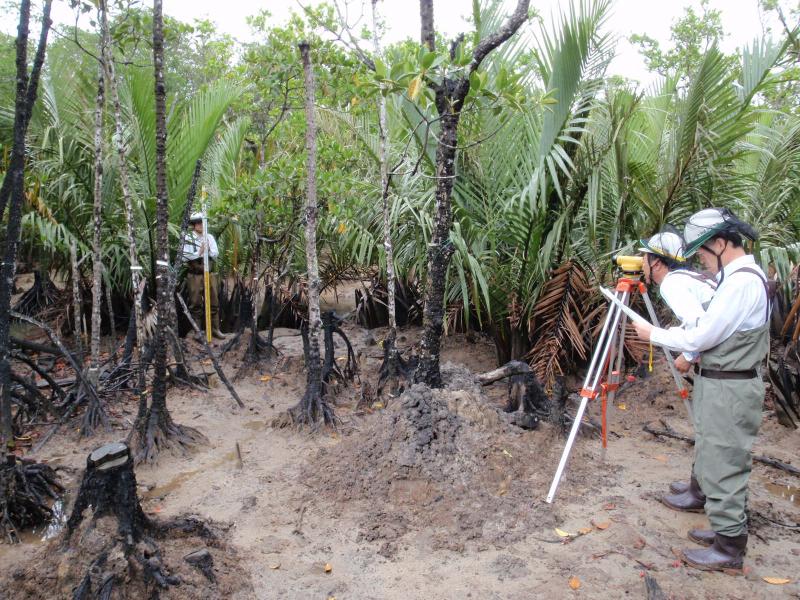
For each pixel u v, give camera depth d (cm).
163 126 443
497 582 317
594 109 586
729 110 531
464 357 706
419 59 389
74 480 414
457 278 621
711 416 316
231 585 305
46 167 690
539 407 511
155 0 430
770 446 490
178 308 787
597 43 557
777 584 314
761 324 308
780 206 693
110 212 725
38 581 280
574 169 536
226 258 859
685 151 543
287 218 660
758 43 544
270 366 677
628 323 580
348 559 336
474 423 431
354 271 830
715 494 322
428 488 388
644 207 584
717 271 319
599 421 530
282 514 381
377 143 707
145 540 292
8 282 354
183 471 443
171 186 733
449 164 459
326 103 676
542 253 574
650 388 580
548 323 573
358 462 414
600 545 347
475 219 609
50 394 581
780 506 396
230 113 952
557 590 309
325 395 571
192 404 574
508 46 564
